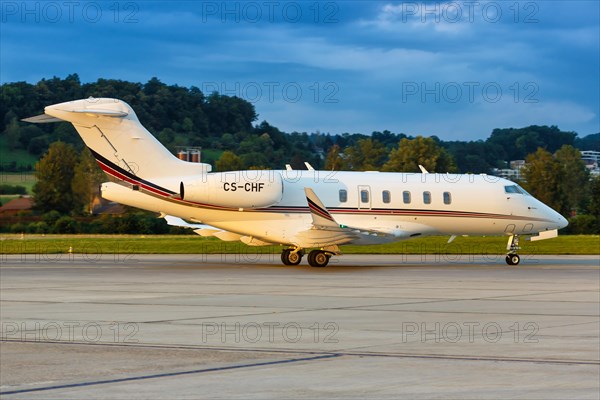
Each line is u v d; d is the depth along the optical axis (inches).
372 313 1713.8
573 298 2041.1
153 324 1533.0
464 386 1029.2
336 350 1268.5
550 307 1845.5
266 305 1854.1
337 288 2279.8
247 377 1077.1
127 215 6771.7
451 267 3176.7
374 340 1363.2
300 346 1302.9
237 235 3270.2
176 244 4330.7
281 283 2427.4
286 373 1101.7
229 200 3041.3
